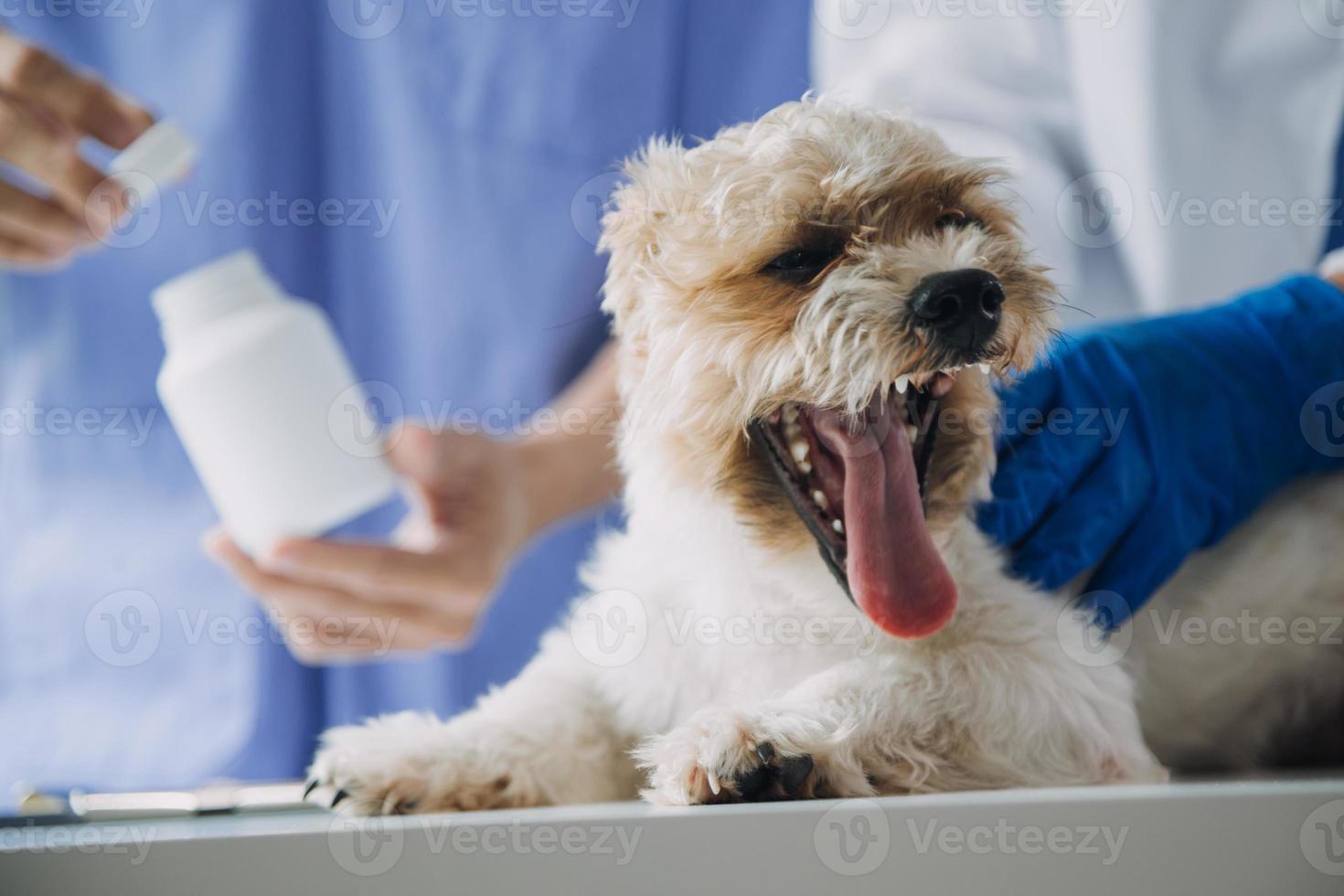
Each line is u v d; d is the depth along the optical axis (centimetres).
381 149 291
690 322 136
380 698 295
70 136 172
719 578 145
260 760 278
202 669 277
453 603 190
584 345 296
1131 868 86
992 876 86
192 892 90
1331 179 230
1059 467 152
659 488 144
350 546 176
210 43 277
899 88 233
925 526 130
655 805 110
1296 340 171
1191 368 165
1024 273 135
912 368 124
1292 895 87
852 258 130
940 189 140
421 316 295
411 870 89
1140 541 154
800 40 287
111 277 279
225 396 157
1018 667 129
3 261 180
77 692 277
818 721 117
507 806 131
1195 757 180
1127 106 221
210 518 277
